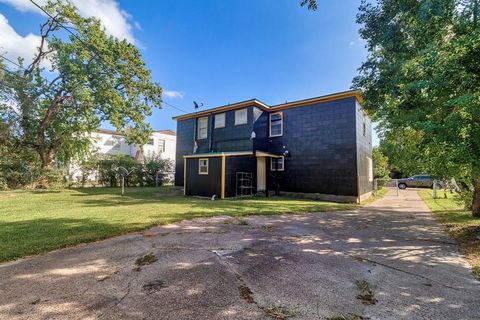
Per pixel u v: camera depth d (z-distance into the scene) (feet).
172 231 16.98
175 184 58.54
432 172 21.02
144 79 53.98
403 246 14.21
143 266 10.74
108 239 14.83
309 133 42.70
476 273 10.33
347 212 27.25
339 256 12.44
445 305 7.75
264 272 10.28
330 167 40.01
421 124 14.62
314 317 7.02
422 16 14.55
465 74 12.33
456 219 21.85
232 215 23.24
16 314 6.97
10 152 46.85
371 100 26.61
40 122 50.65
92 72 49.44
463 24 12.60
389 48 22.86
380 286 9.07
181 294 8.29
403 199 42.45
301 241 15.14
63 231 16.05
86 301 7.75
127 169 62.23
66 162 58.65
